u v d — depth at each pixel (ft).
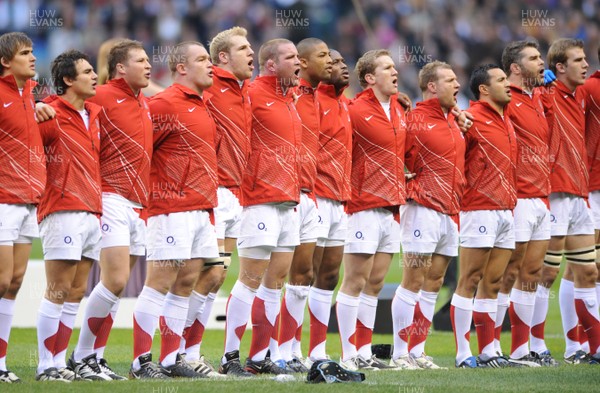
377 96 121.19
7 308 99.40
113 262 103.50
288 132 112.98
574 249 134.00
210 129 107.24
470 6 392.68
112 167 104.37
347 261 120.47
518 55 131.13
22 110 97.55
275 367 113.19
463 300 124.26
